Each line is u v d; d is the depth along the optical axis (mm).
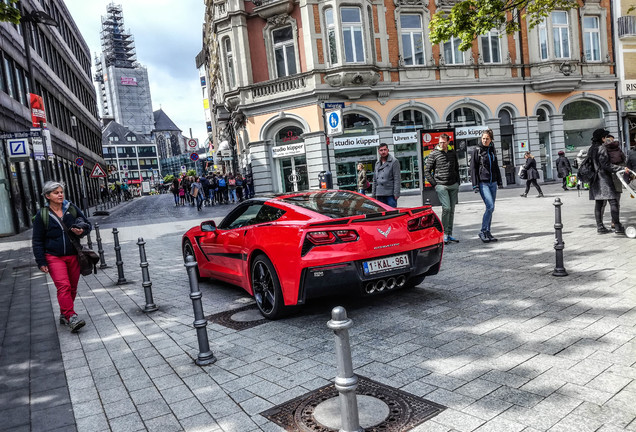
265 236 4953
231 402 3277
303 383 3469
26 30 17109
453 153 8430
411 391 3168
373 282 4680
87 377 3971
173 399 3414
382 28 22531
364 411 2934
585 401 2844
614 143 7672
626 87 26422
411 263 4859
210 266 6719
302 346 4230
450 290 5559
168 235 14273
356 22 21922
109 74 187625
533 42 24969
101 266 9547
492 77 24422
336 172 22094
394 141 23062
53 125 30094
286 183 23312
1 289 8148
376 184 9039
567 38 25438
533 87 25094
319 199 5570
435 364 3566
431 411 2883
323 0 21500
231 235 5824
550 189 19766
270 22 22391
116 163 142500
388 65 22641
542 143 26078
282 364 3867
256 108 22906
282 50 22812
